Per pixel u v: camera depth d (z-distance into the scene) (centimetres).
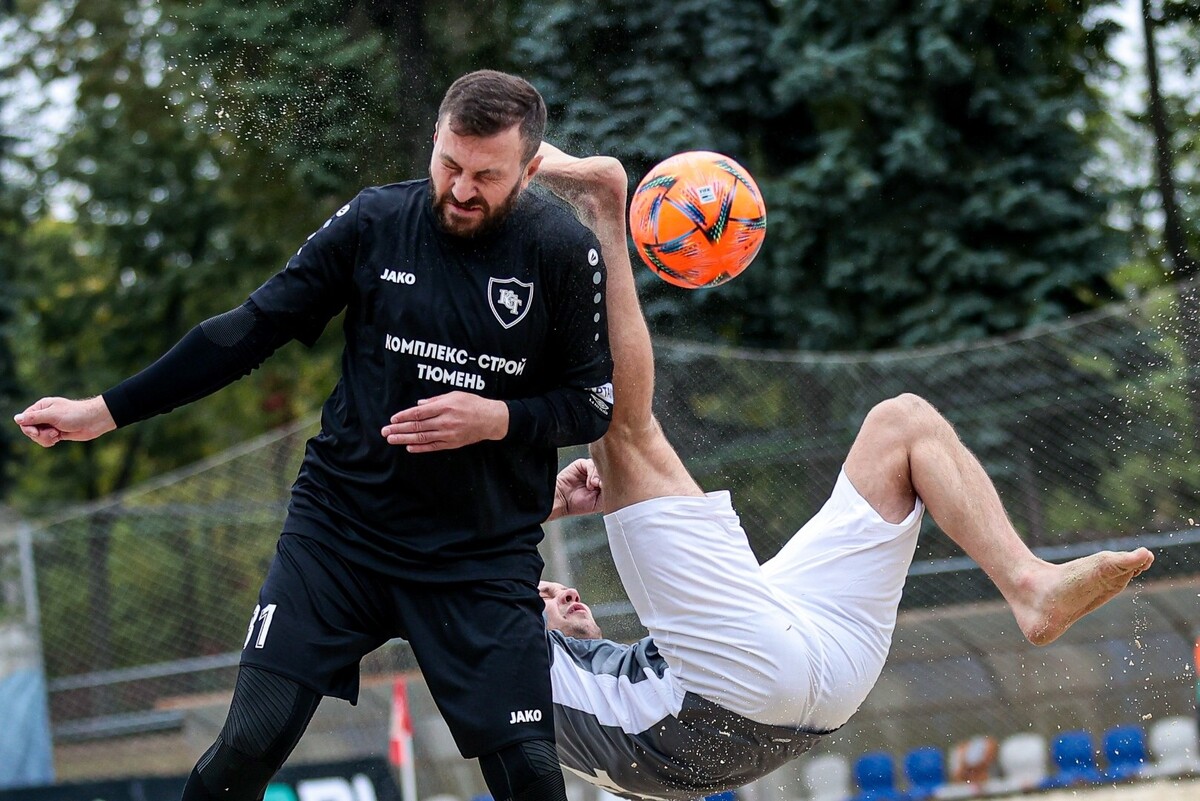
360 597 855
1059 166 3709
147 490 2648
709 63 3609
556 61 3178
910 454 1032
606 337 877
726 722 1018
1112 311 2586
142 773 2564
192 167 5184
